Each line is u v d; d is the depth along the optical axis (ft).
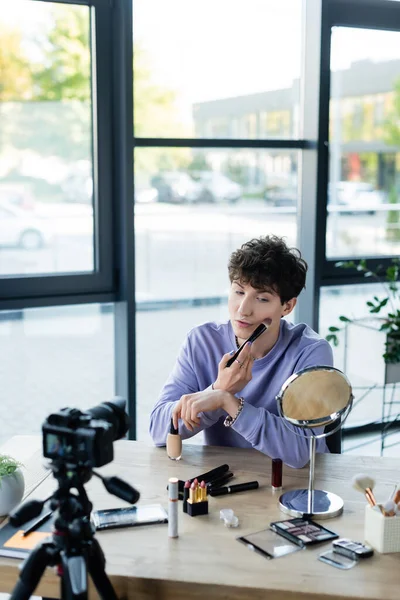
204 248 10.67
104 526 4.62
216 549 4.38
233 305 6.01
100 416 4.01
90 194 9.87
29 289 9.60
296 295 6.12
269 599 3.97
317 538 4.46
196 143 10.24
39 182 9.55
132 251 9.94
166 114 10.05
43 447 3.86
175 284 10.58
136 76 9.77
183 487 5.15
